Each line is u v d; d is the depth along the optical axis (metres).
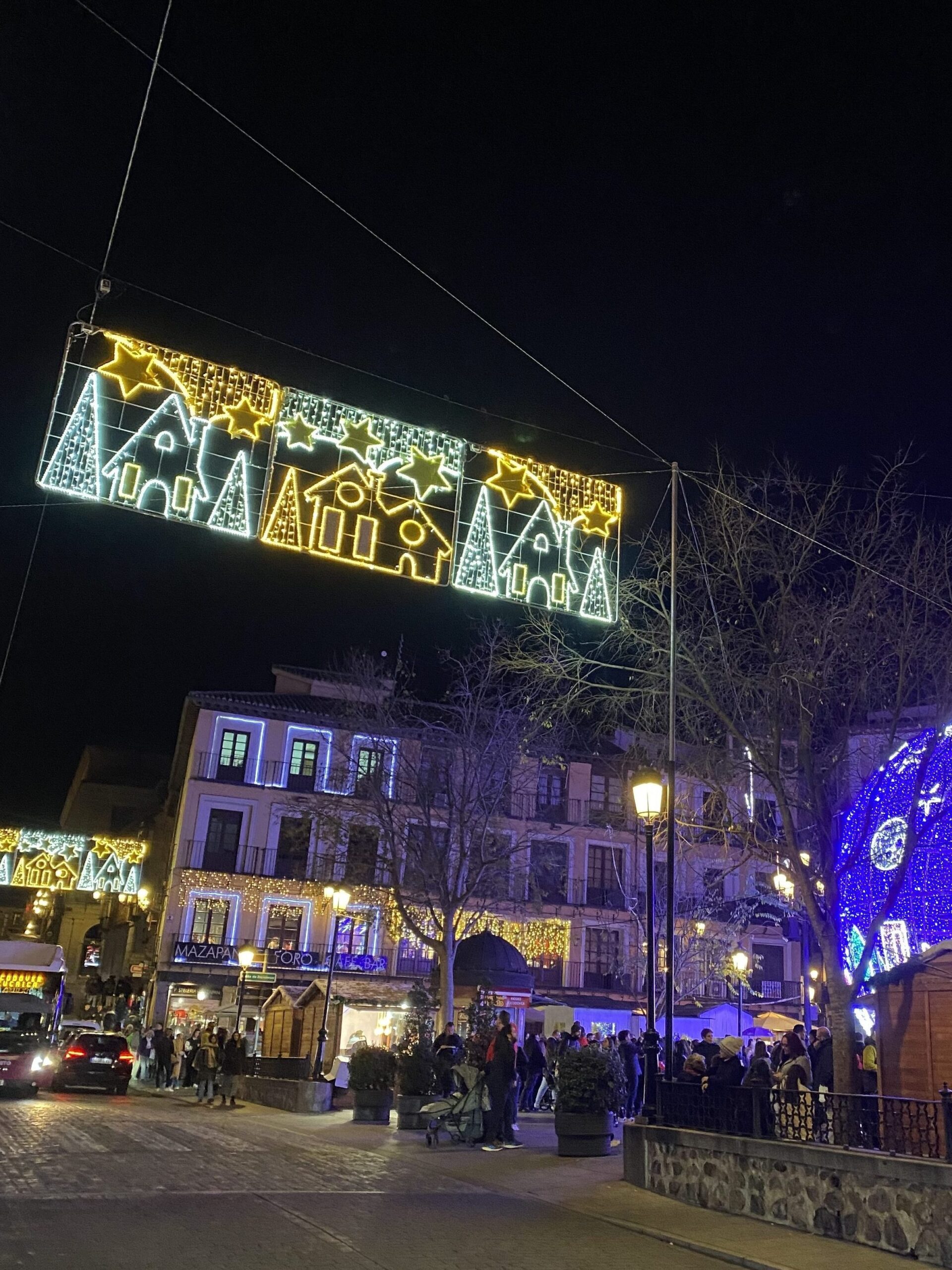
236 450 9.04
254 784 41.62
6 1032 23.14
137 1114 18.83
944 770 14.92
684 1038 18.50
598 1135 13.77
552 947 43.03
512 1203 10.30
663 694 15.73
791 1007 40.53
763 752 15.57
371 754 37.53
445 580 9.73
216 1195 9.41
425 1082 17.03
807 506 15.41
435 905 38.78
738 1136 10.09
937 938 14.56
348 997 27.86
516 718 30.41
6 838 41.81
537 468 10.54
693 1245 8.54
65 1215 7.93
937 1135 8.39
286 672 47.53
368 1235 8.08
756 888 34.31
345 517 9.38
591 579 10.44
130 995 45.34
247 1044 30.23
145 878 48.34
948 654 14.55
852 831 16.05
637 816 13.27
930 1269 7.77
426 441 9.99
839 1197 8.82
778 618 15.06
